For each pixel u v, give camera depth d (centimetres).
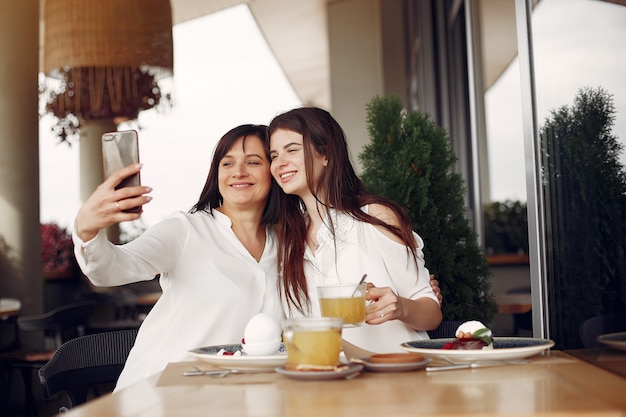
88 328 533
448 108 559
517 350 130
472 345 138
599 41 173
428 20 632
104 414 98
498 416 88
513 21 373
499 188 428
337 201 202
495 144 425
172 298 197
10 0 503
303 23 898
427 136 277
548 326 219
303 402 101
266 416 92
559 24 200
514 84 379
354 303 139
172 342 194
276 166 202
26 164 511
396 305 151
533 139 223
